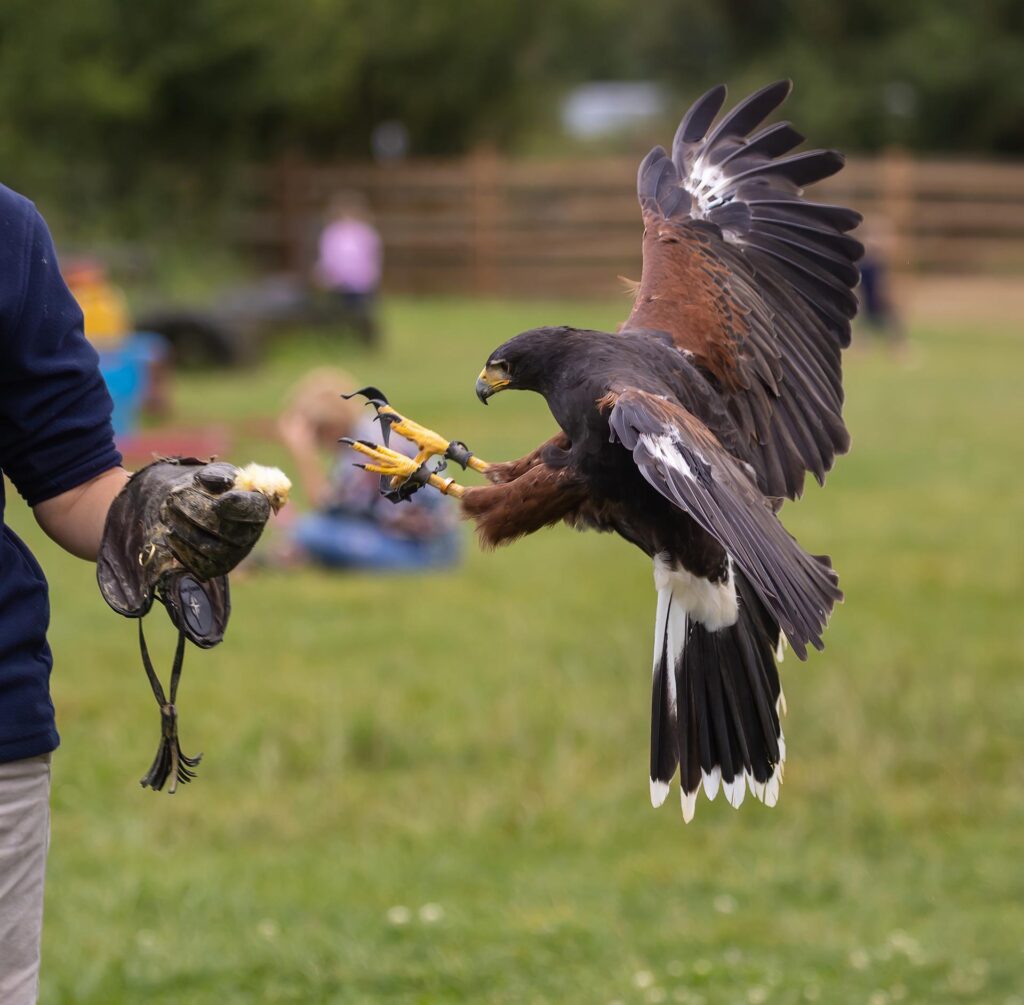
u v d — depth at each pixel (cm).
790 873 742
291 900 700
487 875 738
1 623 359
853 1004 608
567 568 1319
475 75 4344
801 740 892
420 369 2584
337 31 3669
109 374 1728
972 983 630
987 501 1605
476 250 4072
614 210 4053
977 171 4209
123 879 710
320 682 979
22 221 364
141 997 610
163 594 364
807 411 501
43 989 609
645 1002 602
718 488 381
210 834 780
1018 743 900
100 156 3381
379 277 4100
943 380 2614
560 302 3991
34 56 3058
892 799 823
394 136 4366
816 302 518
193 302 3022
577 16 4675
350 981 624
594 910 698
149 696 952
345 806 806
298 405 1338
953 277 4281
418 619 1141
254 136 3900
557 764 857
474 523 445
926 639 1092
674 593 450
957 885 737
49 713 368
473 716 920
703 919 695
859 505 1585
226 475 364
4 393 366
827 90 5484
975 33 5456
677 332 490
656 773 445
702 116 562
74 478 375
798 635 364
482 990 619
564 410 443
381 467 442
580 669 1013
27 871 366
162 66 3312
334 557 1280
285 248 4009
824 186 4169
